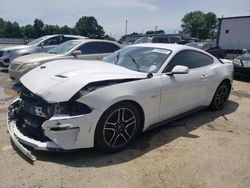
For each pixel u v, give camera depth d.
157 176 2.97
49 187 2.70
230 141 3.97
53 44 10.80
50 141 3.09
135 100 3.41
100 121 3.14
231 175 3.06
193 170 3.12
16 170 2.96
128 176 2.95
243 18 19.48
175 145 3.75
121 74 3.52
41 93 3.10
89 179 2.86
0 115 4.69
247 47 19.53
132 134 3.56
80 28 87.88
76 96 3.02
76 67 3.67
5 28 77.31
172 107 4.08
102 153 3.40
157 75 3.83
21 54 9.90
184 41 16.64
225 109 5.60
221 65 5.25
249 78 9.66
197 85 4.50
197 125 4.57
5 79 8.36
